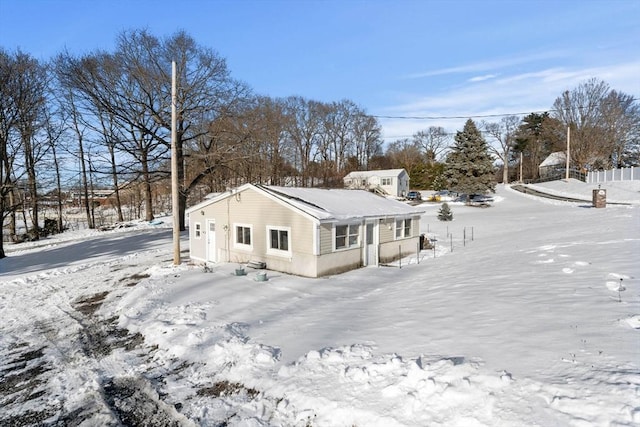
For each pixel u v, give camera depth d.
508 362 4.55
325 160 66.62
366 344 5.99
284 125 53.66
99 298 12.46
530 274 9.22
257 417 4.82
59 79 26.97
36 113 29.05
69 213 54.94
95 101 26.86
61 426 5.14
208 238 18.39
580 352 4.48
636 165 53.75
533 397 3.81
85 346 8.17
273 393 5.21
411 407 4.17
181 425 4.90
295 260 13.94
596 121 50.44
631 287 6.82
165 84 26.72
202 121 28.31
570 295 6.86
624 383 3.67
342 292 11.06
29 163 32.28
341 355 5.66
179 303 10.36
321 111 65.31
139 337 8.37
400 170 59.03
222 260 17.53
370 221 15.84
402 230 18.11
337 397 4.70
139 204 49.59
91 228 37.72
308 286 11.82
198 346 7.16
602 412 3.38
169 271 15.20
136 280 14.55
